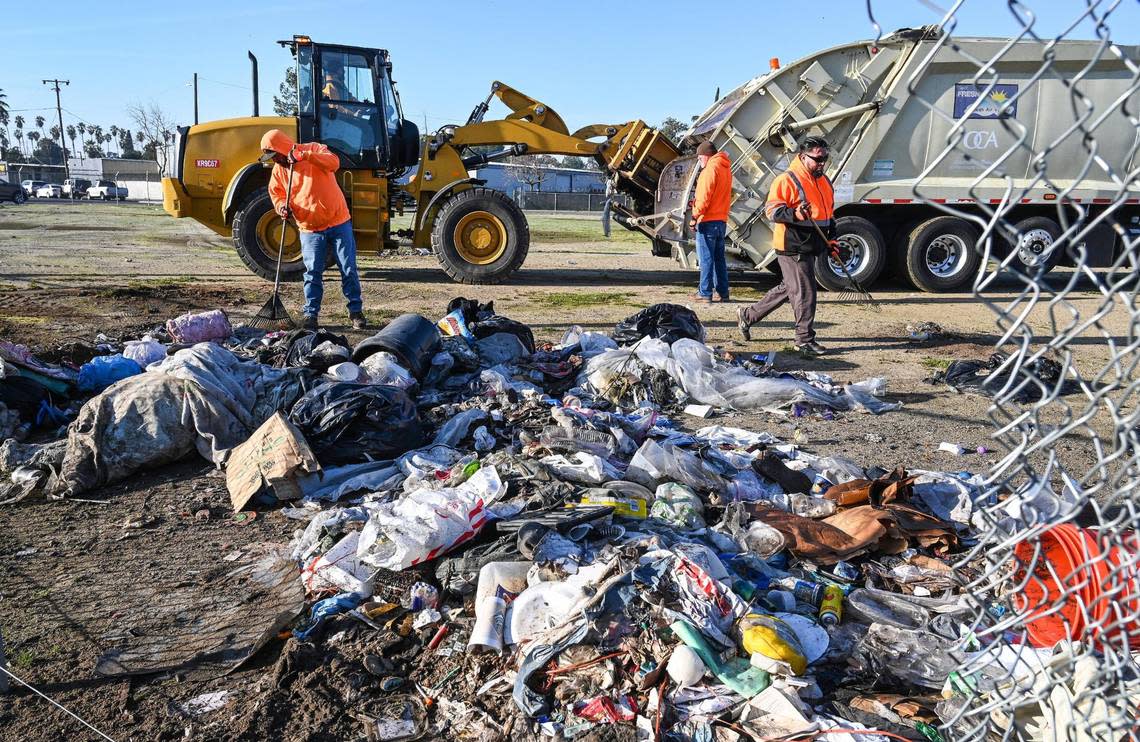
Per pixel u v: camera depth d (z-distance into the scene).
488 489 3.45
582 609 2.61
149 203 47.47
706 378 5.71
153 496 3.96
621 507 3.41
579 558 2.95
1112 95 9.23
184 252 15.27
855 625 2.83
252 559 3.34
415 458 4.20
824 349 7.31
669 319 6.81
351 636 2.75
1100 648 1.62
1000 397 1.32
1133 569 1.47
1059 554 1.96
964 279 10.87
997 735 2.01
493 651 2.64
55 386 5.05
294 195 7.12
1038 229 9.82
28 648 2.72
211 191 10.77
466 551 3.07
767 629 2.53
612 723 2.30
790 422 5.32
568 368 6.06
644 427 4.77
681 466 3.88
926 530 3.38
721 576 2.96
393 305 9.27
